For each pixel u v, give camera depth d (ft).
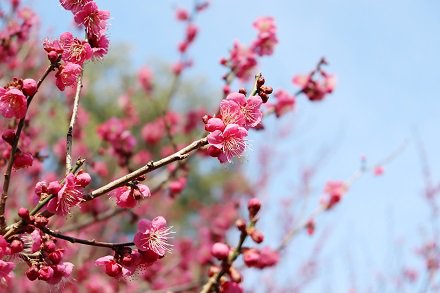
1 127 3.27
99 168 4.49
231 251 2.76
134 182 2.52
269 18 3.77
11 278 2.45
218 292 2.74
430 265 5.23
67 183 2.44
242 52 3.73
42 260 2.47
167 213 6.81
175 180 4.25
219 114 2.52
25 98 2.52
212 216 7.50
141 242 2.48
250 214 2.77
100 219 3.89
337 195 4.17
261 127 3.34
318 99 3.73
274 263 3.69
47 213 2.47
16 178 4.67
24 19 4.09
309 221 4.11
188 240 5.81
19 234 2.50
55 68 2.58
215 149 2.47
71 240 2.47
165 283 5.01
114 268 2.47
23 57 4.17
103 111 11.54
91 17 2.62
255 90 2.56
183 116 6.66
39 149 4.49
